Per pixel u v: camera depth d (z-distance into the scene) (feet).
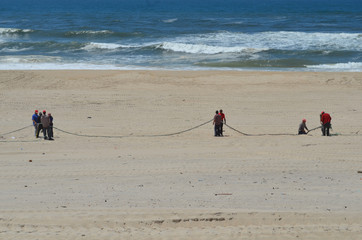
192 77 222.89
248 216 58.54
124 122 149.69
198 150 106.93
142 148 111.04
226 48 312.29
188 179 79.25
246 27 490.08
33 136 131.13
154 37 398.83
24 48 336.70
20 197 68.54
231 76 225.56
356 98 185.16
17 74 224.53
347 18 597.93
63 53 315.78
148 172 84.12
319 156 98.22
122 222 56.49
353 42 343.67
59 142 120.78
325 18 602.03
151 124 146.92
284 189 72.90
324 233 54.13
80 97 186.91
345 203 65.41
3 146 114.32
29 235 52.54
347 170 85.81
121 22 553.23
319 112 163.94
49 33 427.33
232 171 84.79
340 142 115.44
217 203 65.10
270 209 62.49
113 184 76.28
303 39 365.61
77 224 56.03
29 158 98.07
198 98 186.09
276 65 263.70
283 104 176.55
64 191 72.08
